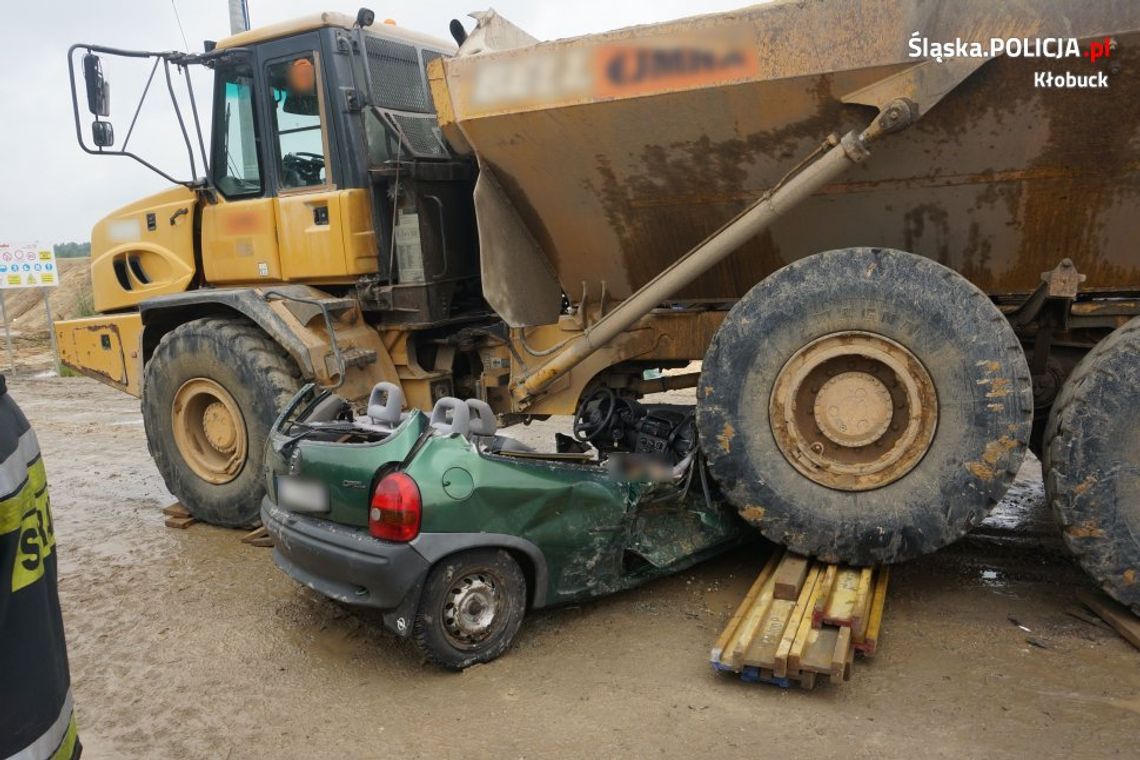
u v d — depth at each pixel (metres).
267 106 5.64
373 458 3.47
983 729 2.99
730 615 3.99
